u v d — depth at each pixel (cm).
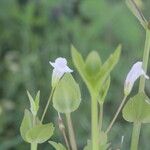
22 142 33
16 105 37
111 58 11
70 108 13
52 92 13
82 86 37
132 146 13
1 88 38
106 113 36
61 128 13
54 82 13
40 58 39
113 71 38
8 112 36
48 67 39
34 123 13
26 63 39
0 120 35
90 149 13
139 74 13
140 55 40
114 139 33
